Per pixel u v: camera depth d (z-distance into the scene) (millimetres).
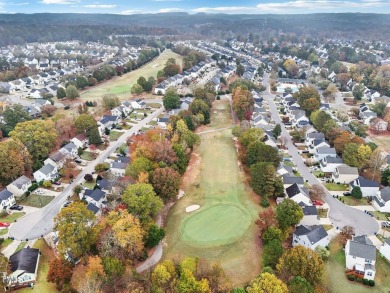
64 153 145875
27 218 110812
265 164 121750
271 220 99375
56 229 88750
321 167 142500
